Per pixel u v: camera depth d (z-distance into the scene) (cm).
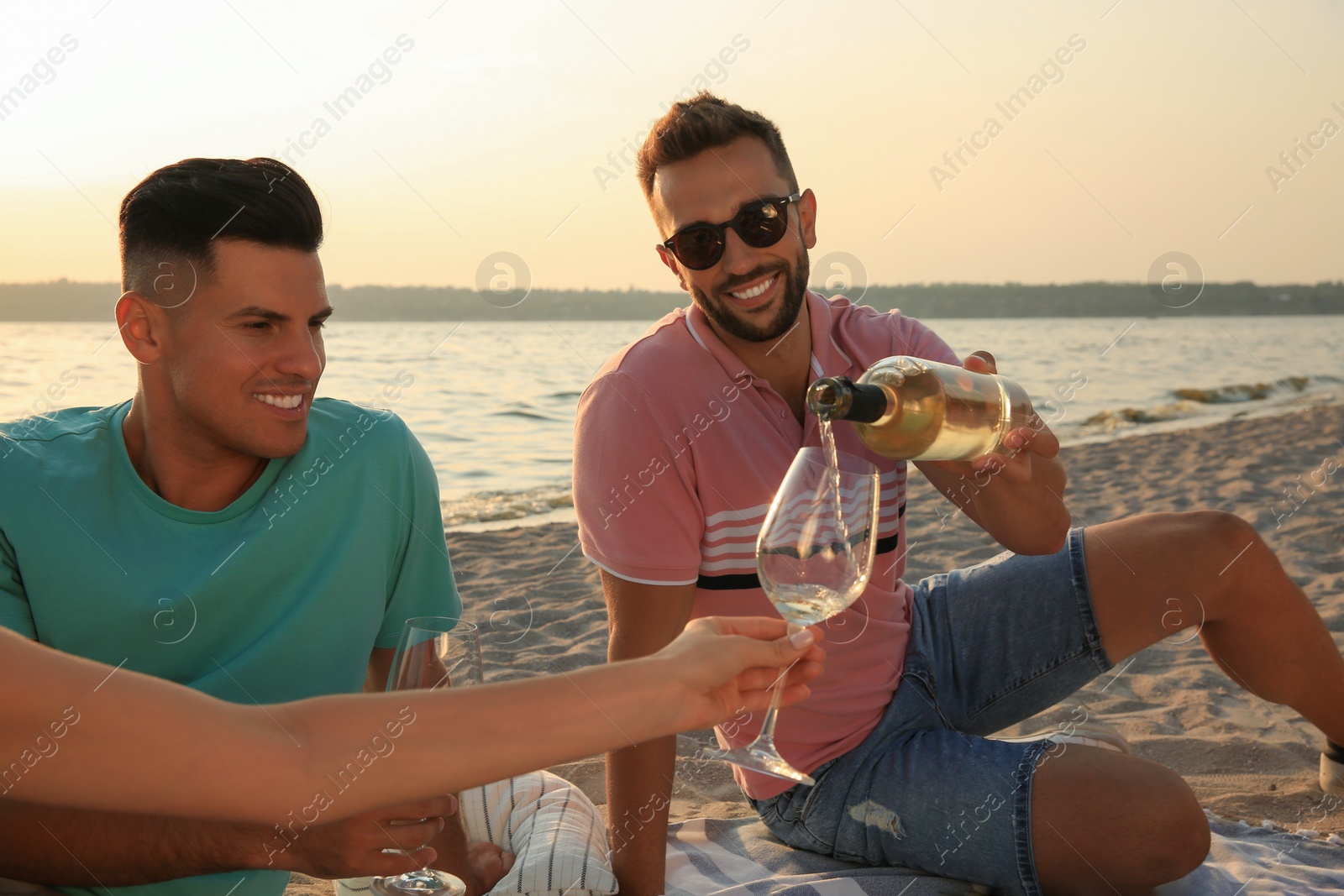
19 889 125
